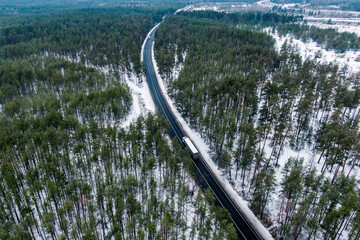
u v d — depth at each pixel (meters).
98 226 60.12
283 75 114.00
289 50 177.62
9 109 94.25
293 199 58.31
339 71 130.88
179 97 108.44
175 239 54.09
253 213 65.50
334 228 49.22
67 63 143.75
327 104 87.69
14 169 69.19
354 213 53.97
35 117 94.25
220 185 75.31
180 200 60.81
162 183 72.06
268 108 93.31
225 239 52.88
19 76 124.69
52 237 54.12
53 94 114.06
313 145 81.81
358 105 97.44
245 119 87.12
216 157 85.69
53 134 76.56
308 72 117.75
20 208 58.22
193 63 140.75
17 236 46.03
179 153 72.25
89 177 72.69
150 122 89.62
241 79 107.12
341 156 62.38
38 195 62.50
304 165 74.25
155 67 172.75
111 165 72.75
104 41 182.62
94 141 78.25
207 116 89.00
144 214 59.28
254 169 76.75
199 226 59.34
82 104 98.94
